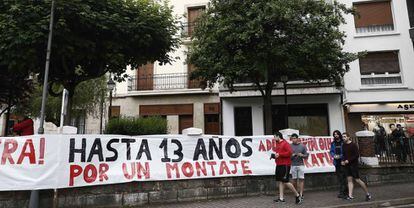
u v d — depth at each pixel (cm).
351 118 1944
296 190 991
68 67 1171
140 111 2212
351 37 1978
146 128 1288
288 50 1282
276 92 1947
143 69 2261
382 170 1268
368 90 1908
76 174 816
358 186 1188
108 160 869
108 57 1092
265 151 1088
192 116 2161
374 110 1895
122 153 894
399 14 1955
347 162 952
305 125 1969
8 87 1538
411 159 1333
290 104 1992
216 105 2133
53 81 1240
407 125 1888
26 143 779
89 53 1063
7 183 752
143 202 896
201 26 1427
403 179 1305
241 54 1289
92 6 1050
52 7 894
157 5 1209
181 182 952
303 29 1281
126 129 1260
